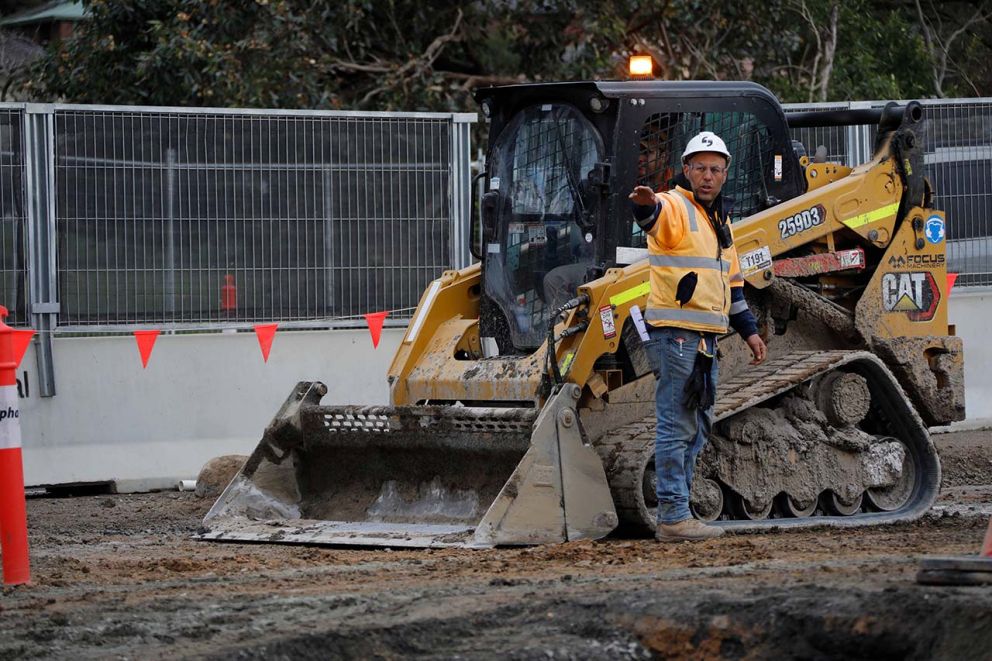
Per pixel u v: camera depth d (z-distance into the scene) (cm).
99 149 2036
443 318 1537
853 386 1459
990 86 3988
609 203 1392
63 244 2019
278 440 1523
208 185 2084
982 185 2375
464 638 882
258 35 2972
